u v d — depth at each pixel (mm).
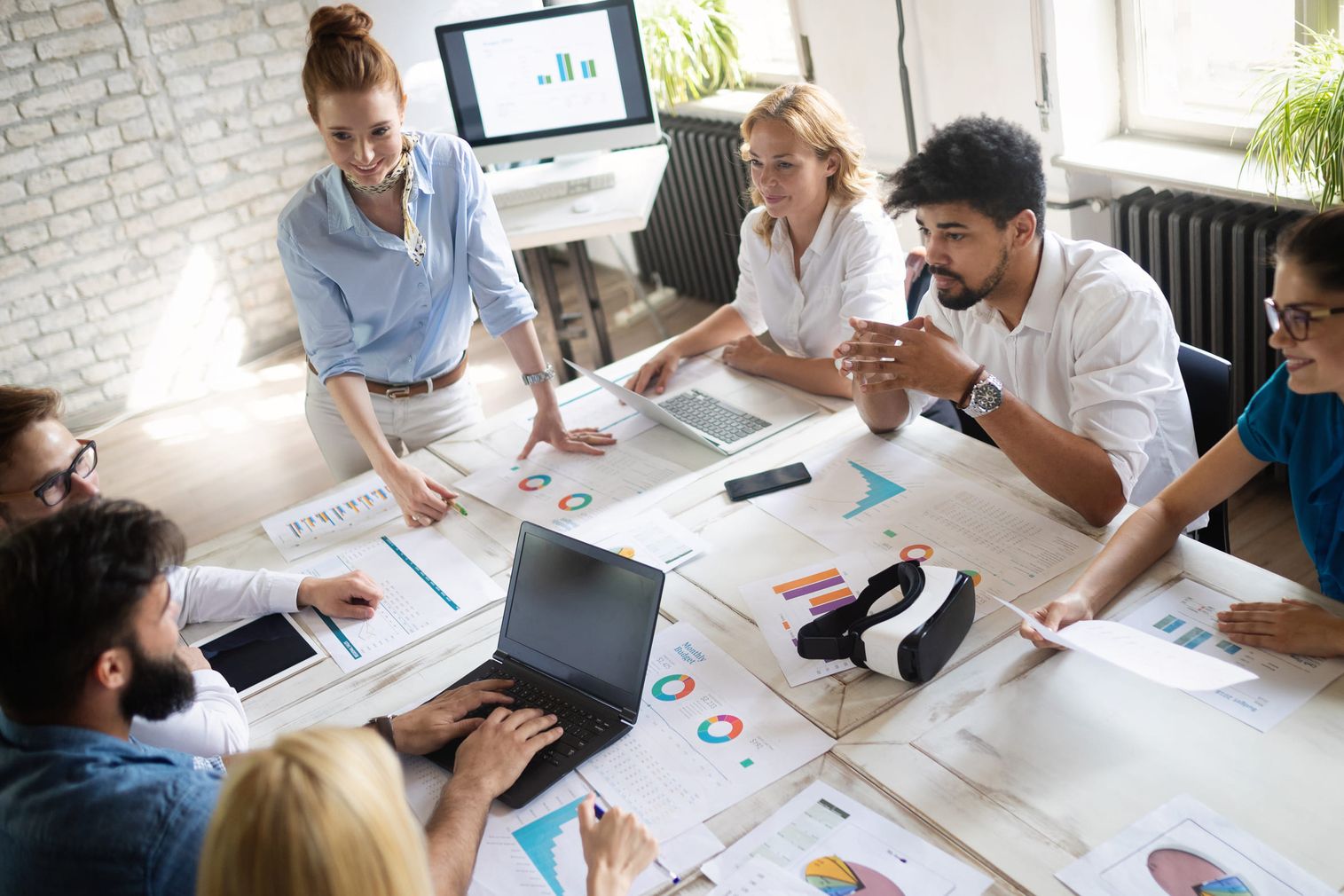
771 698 1470
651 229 4738
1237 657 1389
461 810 1323
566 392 2459
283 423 4430
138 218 4578
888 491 1868
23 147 4293
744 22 4234
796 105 2215
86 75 4320
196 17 4461
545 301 3695
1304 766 1226
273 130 4754
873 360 1751
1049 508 1753
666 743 1425
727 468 2031
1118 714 1341
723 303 4605
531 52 3510
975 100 3143
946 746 1341
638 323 4668
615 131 3592
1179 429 1896
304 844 855
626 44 3469
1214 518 1902
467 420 2553
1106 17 2896
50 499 1591
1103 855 1160
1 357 4484
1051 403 1979
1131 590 1547
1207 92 2855
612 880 1141
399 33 4055
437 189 2232
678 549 1814
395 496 2105
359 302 2270
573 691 1523
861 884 1177
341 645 1750
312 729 942
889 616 1464
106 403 4727
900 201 1803
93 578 1070
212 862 877
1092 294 1804
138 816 1058
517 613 1622
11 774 1102
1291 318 1293
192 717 1464
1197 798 1210
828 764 1348
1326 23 2588
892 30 3254
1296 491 1542
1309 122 2381
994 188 1723
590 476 2098
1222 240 2680
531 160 3756
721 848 1254
